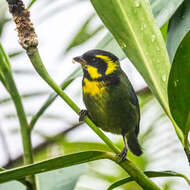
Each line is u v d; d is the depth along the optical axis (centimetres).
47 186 504
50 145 530
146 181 496
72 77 503
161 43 498
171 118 497
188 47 477
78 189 522
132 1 497
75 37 526
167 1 503
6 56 503
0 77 503
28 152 502
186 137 496
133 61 497
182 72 494
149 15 498
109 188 500
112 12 496
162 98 497
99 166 524
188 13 502
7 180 486
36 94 527
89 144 529
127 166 496
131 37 497
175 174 499
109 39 506
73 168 505
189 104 495
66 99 496
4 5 525
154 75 498
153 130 524
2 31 525
